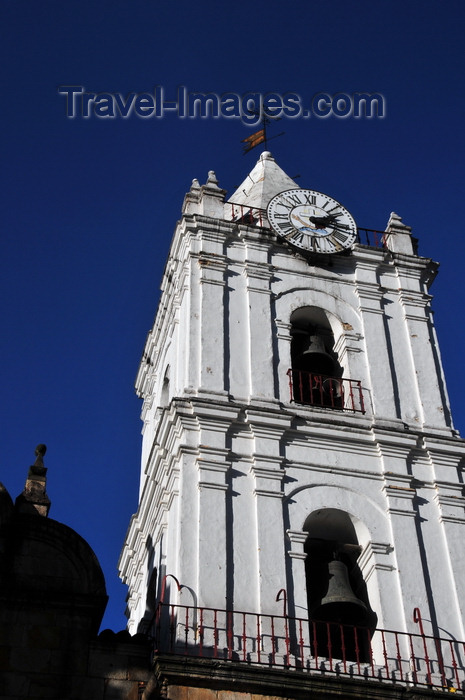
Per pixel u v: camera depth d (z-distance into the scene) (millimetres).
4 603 20422
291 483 24047
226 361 25906
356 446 25172
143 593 26375
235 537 22797
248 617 21516
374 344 27438
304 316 28047
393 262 29312
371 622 22781
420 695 20578
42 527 21438
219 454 23953
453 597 23125
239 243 28469
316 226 29250
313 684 20172
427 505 24688
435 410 26547
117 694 20000
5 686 19562
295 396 26203
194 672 19828
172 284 29172
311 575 23703
